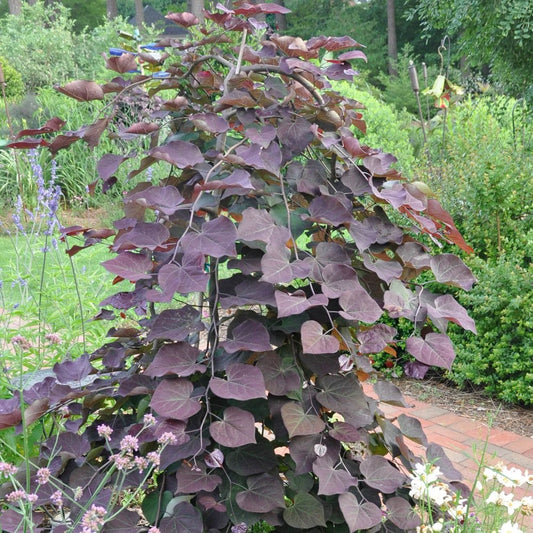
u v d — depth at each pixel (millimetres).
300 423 1696
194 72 2275
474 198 4227
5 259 5520
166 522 1667
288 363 1810
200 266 1540
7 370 2764
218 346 1827
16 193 8492
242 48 2037
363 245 1744
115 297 2033
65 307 3193
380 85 24875
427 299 1851
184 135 2188
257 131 1832
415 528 1806
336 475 1684
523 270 3848
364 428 1943
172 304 4262
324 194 1826
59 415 2172
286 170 1994
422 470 1763
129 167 8023
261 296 1727
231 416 1605
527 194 4211
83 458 1916
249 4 2049
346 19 27438
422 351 1706
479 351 3955
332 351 1562
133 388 1889
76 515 1759
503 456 3258
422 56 27656
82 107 9555
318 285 1876
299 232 1805
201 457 1740
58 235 3602
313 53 1969
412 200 1794
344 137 1810
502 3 8445
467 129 6559
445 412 3828
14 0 24281
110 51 2232
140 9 28109
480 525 1924
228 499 1753
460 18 9102
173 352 1648
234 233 1591
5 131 9375
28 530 1708
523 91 9375
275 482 1726
